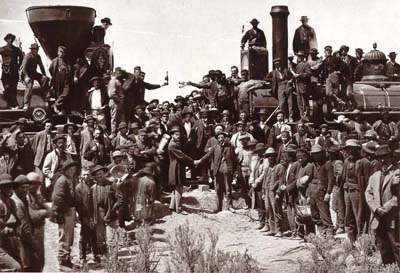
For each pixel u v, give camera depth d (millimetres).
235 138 18109
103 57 20781
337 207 15023
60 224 12297
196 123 19391
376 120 22922
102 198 13008
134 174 15562
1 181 10461
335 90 21562
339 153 16641
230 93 21781
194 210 17344
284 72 21344
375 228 11656
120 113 19281
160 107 21203
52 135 17938
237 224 16547
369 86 23344
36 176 11234
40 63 20000
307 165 14562
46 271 12242
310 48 23359
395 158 12367
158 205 16922
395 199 11469
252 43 22859
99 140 17266
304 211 15086
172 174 17016
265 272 12406
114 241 12258
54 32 20859
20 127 16672
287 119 21219
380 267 11609
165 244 14562
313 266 11320
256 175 16547
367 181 13625
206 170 19281
